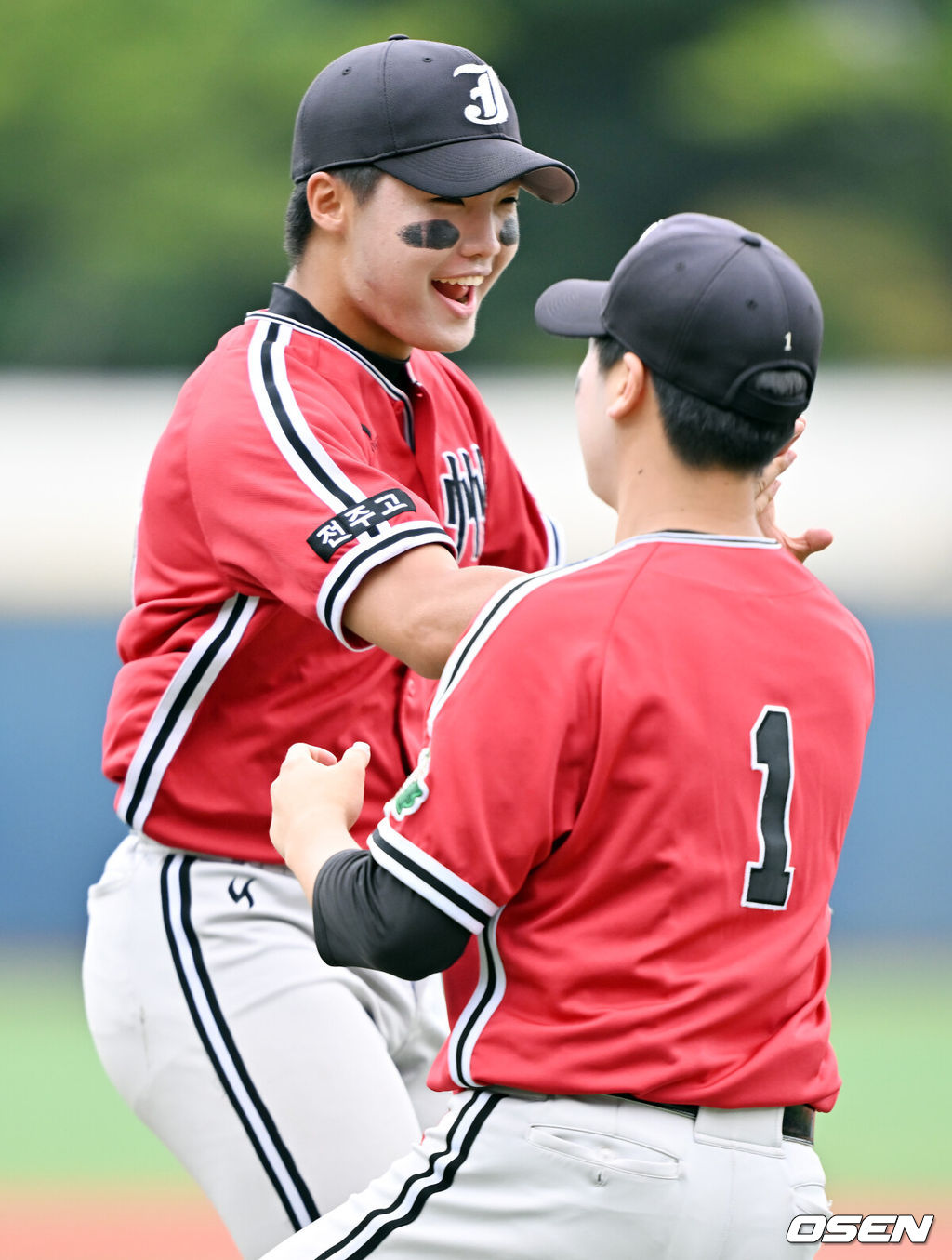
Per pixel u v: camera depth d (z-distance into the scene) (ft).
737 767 24.08
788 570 25.52
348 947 24.53
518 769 23.38
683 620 24.12
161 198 251.39
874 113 278.67
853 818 103.50
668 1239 23.91
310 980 31.78
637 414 25.07
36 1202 63.77
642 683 23.65
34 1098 78.28
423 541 28.68
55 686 100.01
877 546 129.49
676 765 23.72
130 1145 71.77
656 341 24.41
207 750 32.24
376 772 33.58
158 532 32.30
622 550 24.71
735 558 24.89
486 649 23.94
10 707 99.81
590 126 282.97
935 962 101.65
